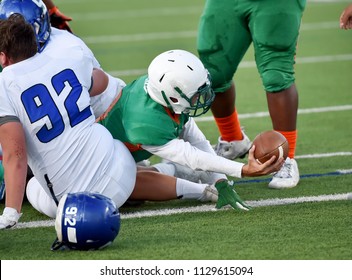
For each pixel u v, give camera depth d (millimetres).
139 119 16500
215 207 17391
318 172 20266
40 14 16656
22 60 16062
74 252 14750
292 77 19297
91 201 14461
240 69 36781
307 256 14297
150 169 18266
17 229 16406
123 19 53750
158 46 42469
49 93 16062
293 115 19297
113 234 14594
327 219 16359
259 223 16234
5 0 16906
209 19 19500
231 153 21219
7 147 15328
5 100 15664
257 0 18859
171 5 60875
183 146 16484
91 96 17516
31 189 17297
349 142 23391
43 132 16047
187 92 16188
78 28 49812
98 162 16438
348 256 14258
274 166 16062
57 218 14477
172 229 16016
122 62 38062
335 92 30875
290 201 17766
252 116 27391
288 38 18953
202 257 14320
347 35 45156
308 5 58344
